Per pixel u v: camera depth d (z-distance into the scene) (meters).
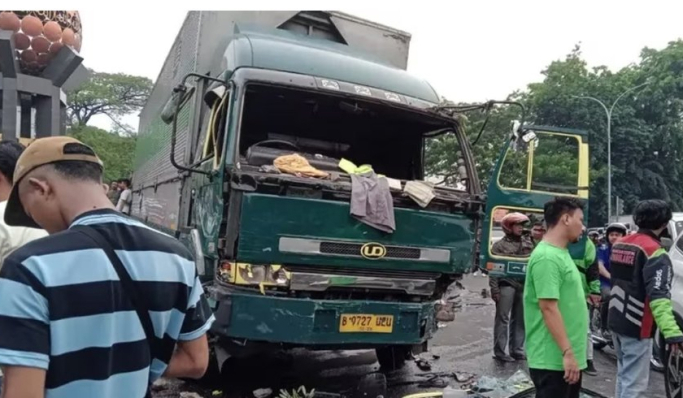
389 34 6.67
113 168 40.31
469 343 7.98
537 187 6.26
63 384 1.48
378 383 5.50
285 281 4.71
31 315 1.44
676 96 35.16
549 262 3.32
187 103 6.47
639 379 4.27
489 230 6.18
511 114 19.33
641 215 4.25
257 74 4.93
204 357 1.87
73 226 1.62
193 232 5.30
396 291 5.15
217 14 6.14
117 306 1.57
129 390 1.59
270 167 4.79
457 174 5.82
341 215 4.78
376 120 6.02
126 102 51.84
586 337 3.46
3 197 2.70
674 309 5.55
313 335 4.72
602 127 33.62
